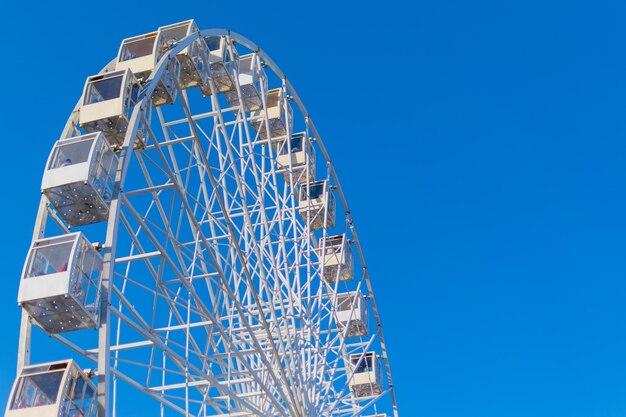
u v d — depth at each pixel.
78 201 22.91
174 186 22.73
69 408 20.17
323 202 37.97
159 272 23.47
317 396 31.11
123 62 26.55
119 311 20.80
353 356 39.31
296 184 38.00
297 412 28.09
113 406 21.92
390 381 40.34
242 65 33.50
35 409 19.64
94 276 21.55
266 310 30.47
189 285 22.69
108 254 21.14
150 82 24.58
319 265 35.09
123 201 22.03
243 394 27.77
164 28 28.16
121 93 24.53
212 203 29.22
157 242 21.88
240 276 26.50
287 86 35.97
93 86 24.92
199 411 26.73
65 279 20.38
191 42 27.25
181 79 28.56
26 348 20.98
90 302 20.89
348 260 38.88
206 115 29.30
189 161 26.20
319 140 37.66
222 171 28.62
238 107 32.16
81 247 21.28
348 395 36.78
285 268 30.19
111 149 24.03
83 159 22.56
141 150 25.31
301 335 30.42
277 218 30.59
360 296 39.00
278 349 30.59
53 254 20.97
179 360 22.12
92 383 21.38
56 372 20.25
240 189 27.33
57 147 23.00
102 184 23.14
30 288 20.53
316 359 31.27
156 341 21.58
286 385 27.41
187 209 23.00
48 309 20.84
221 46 30.16
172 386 24.34
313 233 38.28
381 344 40.91
